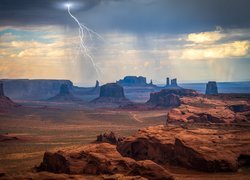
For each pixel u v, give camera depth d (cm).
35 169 6612
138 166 5459
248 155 6856
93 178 4931
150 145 7500
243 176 6138
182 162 6825
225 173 6347
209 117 11756
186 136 7325
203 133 7838
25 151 9469
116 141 9619
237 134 7862
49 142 11250
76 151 6175
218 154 6575
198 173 6372
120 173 5500
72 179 4844
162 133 7888
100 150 6194
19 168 7069
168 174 5403
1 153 9212
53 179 4834
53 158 6266
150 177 5331
